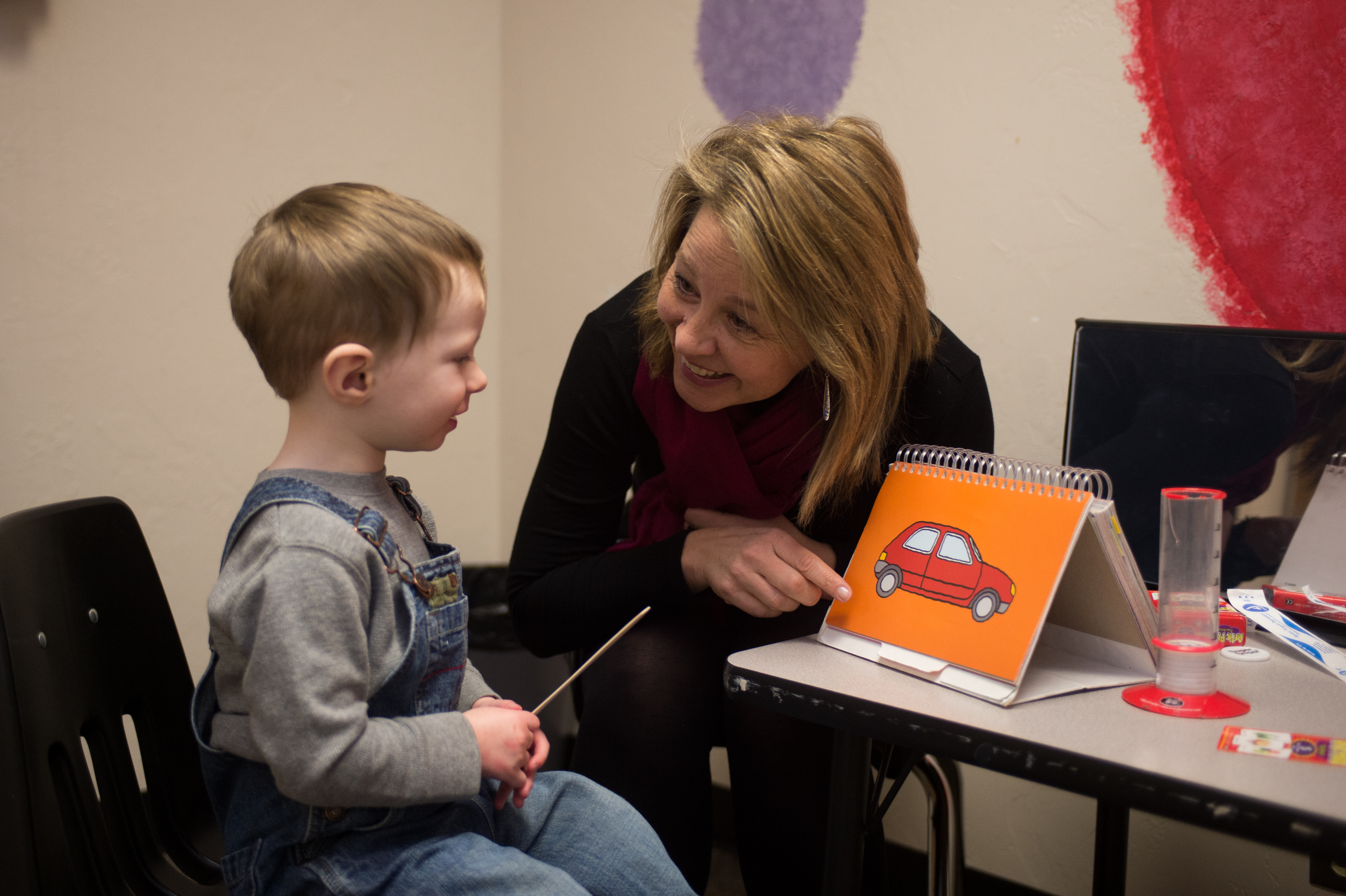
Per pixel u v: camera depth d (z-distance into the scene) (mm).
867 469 1062
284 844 757
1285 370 981
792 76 1627
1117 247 1356
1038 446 1453
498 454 2119
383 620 771
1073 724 698
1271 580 978
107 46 1513
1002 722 698
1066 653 845
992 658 754
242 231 1692
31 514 893
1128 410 1076
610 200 1871
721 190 880
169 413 1642
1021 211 1430
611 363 1129
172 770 1001
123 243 1562
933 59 1481
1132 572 795
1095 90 1350
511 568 1191
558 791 899
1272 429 987
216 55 1630
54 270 1501
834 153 894
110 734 934
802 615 1136
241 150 1677
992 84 1434
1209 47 1254
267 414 1761
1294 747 650
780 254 852
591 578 1094
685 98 1754
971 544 820
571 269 1946
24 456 1499
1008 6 1405
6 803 790
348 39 1785
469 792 760
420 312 795
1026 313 1443
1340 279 1201
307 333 778
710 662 1115
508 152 2014
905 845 1613
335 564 729
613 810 889
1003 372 1475
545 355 2014
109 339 1564
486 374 2080
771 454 1063
